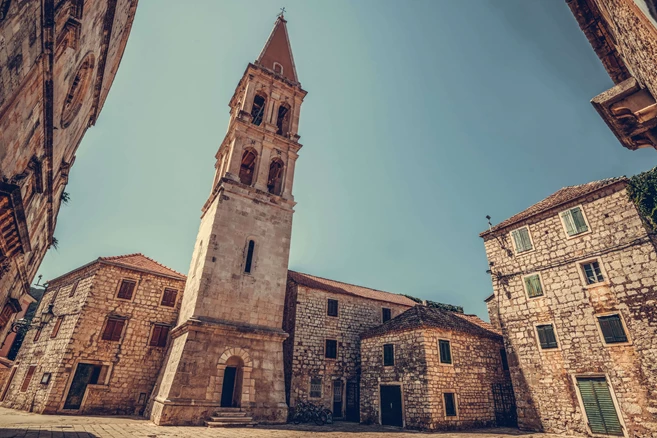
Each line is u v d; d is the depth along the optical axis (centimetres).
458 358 1925
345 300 2633
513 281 1950
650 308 1425
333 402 2245
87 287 2158
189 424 1455
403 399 1852
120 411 1966
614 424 1409
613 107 586
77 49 757
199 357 1614
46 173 912
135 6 1181
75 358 1953
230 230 1991
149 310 2267
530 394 1714
